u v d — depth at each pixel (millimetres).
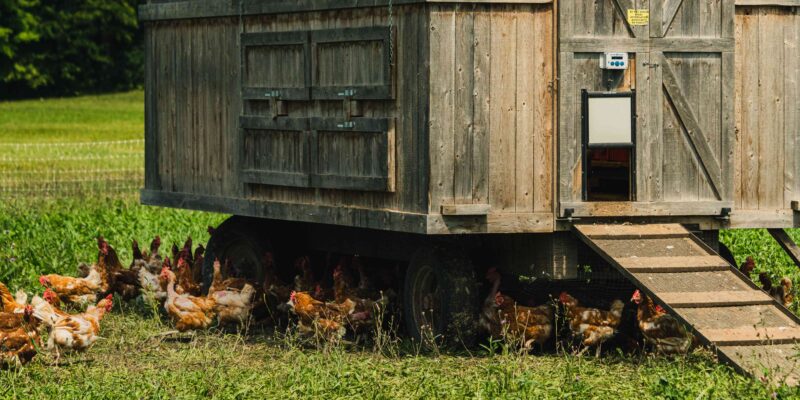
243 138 16328
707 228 14867
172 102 17797
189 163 17516
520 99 13898
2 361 13094
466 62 13664
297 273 17734
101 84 81875
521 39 13883
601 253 13586
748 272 16391
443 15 13555
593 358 13398
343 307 14914
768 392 11297
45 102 74000
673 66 14531
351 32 14484
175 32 17656
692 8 14578
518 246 14578
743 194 15109
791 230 21266
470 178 13727
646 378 12133
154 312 16281
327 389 11984
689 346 13141
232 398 11680
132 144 47719
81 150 44812
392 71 14016
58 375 13180
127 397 11820
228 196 16766
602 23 14188
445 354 13883
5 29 75250
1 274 18438
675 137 14578
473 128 13719
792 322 12906
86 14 79812
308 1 15125
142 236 22406
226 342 15109
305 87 15211
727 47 14688
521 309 13977
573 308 13648
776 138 15219
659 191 14523
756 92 15117
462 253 14211
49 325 13688
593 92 14156
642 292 13250
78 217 24172
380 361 13414
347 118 14602
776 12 15148
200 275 18562
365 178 14344
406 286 14641
